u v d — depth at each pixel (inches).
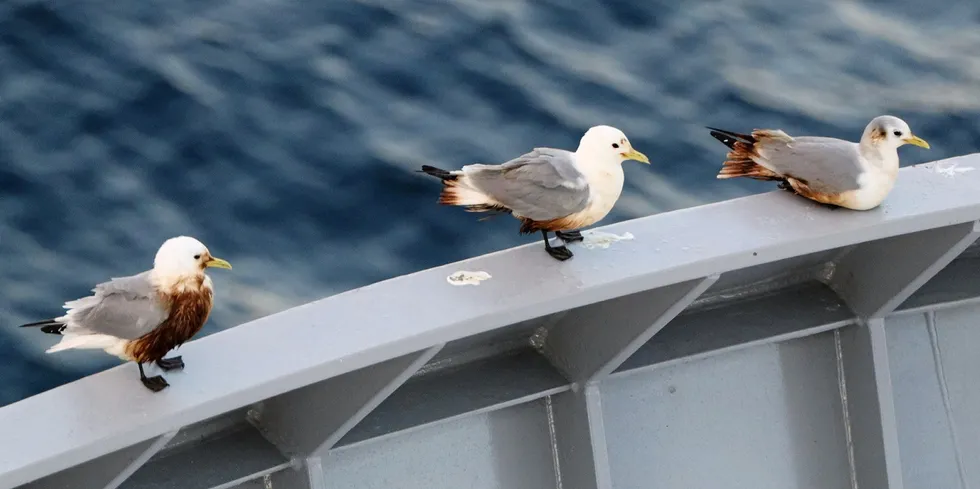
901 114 925.2
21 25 970.1
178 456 337.4
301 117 914.1
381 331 319.9
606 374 363.6
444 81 949.2
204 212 840.3
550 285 335.9
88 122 901.8
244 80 941.2
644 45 989.8
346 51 970.1
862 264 391.5
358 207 845.8
